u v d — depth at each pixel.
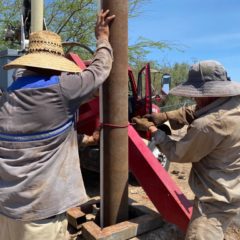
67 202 2.47
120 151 3.65
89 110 5.54
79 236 3.96
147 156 3.93
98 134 3.68
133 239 3.78
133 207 4.23
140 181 4.01
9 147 2.41
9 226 2.51
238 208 2.82
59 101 2.40
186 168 7.48
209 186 2.81
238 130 2.68
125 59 3.53
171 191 3.73
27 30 7.08
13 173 2.37
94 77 2.54
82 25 13.24
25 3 6.97
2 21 11.84
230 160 2.76
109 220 3.78
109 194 3.73
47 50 2.50
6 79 5.99
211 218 2.79
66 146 2.50
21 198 2.36
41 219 2.40
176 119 3.65
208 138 2.66
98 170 5.85
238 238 4.02
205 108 2.74
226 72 2.79
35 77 2.46
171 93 2.85
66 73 2.54
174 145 2.92
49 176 2.40
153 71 7.77
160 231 3.92
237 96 2.78
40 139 2.39
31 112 2.37
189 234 2.85
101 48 2.77
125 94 3.59
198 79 2.76
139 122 3.25
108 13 3.36
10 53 6.02
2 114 2.46
